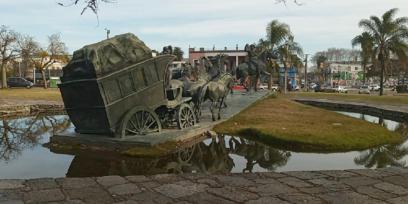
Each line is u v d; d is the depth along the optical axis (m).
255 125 15.58
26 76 81.81
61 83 11.29
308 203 6.09
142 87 12.28
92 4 5.57
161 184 7.02
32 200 6.07
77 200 6.11
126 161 10.37
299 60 49.81
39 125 19.02
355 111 28.95
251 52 28.86
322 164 10.71
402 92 59.53
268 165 10.52
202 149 12.08
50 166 10.05
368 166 10.64
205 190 6.69
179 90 14.07
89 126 11.83
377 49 42.31
